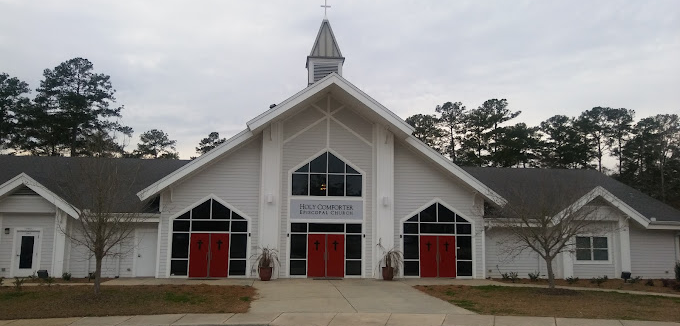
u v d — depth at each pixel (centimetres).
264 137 2456
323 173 2522
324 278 2438
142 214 2356
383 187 2508
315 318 1412
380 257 2464
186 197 2419
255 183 2472
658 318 1425
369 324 1334
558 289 2038
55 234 2342
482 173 3059
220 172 2455
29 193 2338
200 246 2398
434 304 1662
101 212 1745
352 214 2509
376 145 2544
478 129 5909
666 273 2686
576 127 6397
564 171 3188
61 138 5169
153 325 1313
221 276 2389
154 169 2781
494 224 2561
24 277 2300
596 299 1781
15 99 5125
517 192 2483
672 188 5869
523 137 5644
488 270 2642
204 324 1323
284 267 2434
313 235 2478
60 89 5269
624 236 2652
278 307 1591
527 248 2653
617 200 2612
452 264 2541
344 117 2570
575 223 2233
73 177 2309
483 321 1373
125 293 1762
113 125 5331
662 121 6178
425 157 2567
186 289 1908
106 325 1313
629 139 6450
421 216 2562
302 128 2533
